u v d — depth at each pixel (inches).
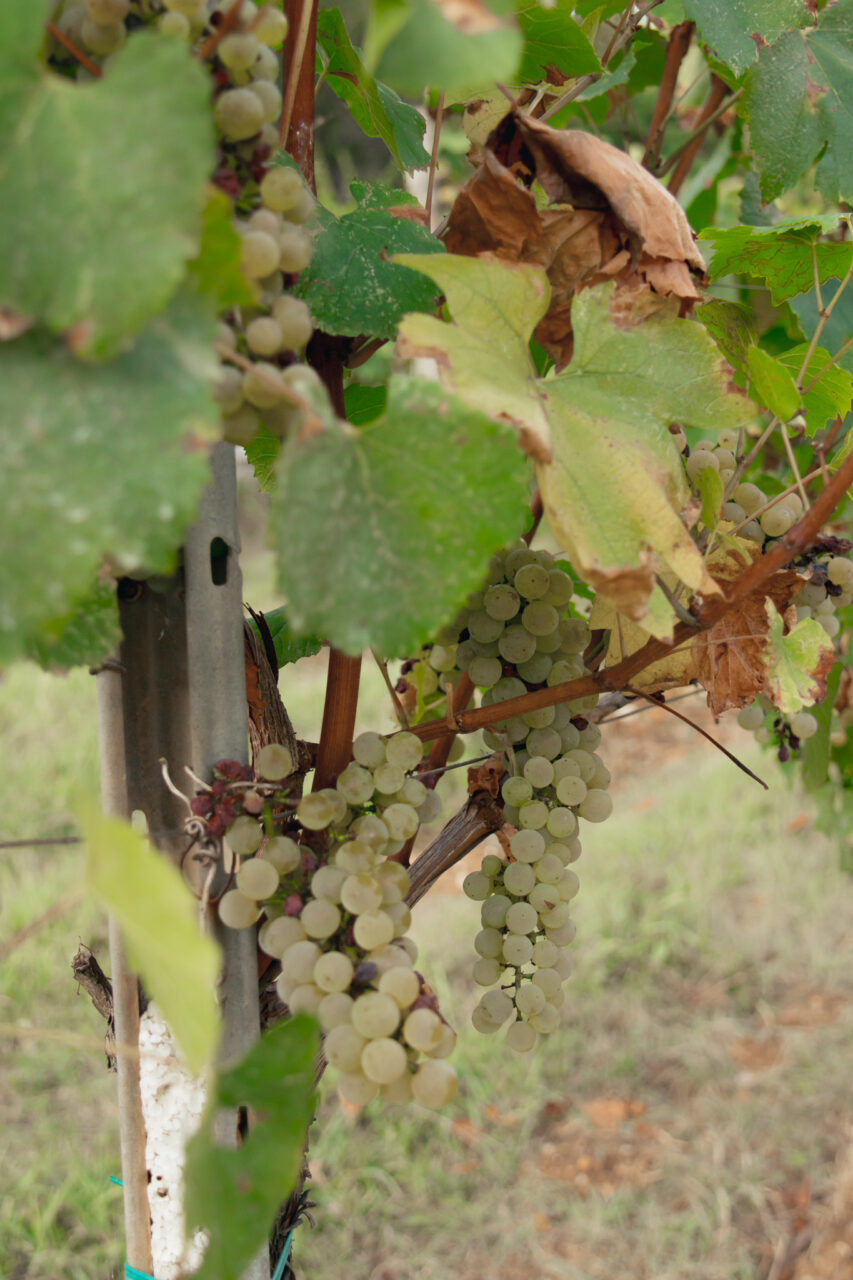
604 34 38.7
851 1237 77.2
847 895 118.9
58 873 117.3
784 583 30.9
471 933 116.2
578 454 26.3
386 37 22.4
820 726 45.6
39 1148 86.1
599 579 25.9
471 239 28.5
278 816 27.7
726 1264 78.7
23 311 22.5
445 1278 79.0
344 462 24.1
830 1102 92.5
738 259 35.5
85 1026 97.8
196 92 22.5
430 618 24.3
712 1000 107.6
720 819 132.9
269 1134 24.1
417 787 28.6
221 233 23.3
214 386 24.2
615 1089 97.6
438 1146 91.8
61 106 22.5
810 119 34.3
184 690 28.4
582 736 31.6
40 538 22.5
